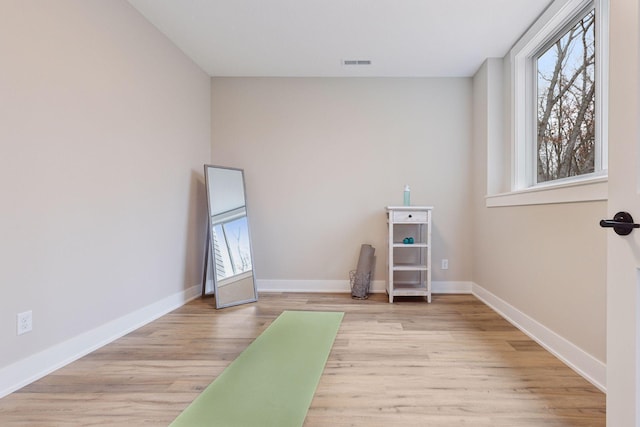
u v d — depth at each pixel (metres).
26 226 1.98
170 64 3.44
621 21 1.08
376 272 4.31
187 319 3.19
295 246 4.36
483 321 3.14
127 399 1.81
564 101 2.82
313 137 4.32
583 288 2.10
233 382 1.99
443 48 3.53
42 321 2.08
